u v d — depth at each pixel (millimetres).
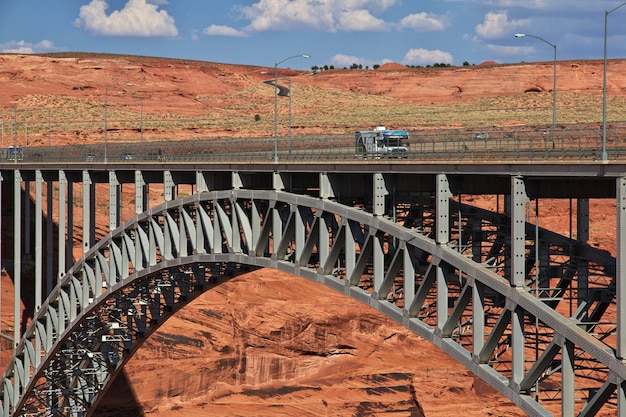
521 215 28750
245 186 45344
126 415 71812
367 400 72938
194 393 73500
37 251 61531
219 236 44750
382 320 75438
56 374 60969
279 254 40375
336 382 73812
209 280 52719
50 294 59000
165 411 72500
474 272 29469
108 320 59406
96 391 60625
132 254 51906
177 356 73250
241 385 74250
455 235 34344
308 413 72938
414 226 36531
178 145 53875
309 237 38219
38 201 61906
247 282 76188
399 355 74875
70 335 57500
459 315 30578
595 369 29609
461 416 71438
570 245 30797
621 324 24703
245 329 73938
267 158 45594
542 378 29828
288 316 74312
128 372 72250
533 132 31344
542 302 27734
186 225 47031
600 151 28266
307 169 39312
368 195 38125
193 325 73750
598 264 29812
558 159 29500
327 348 74750
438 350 74938
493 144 35094
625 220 25094
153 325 56438
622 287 24812
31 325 60750
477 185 31953
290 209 40062
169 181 50656
